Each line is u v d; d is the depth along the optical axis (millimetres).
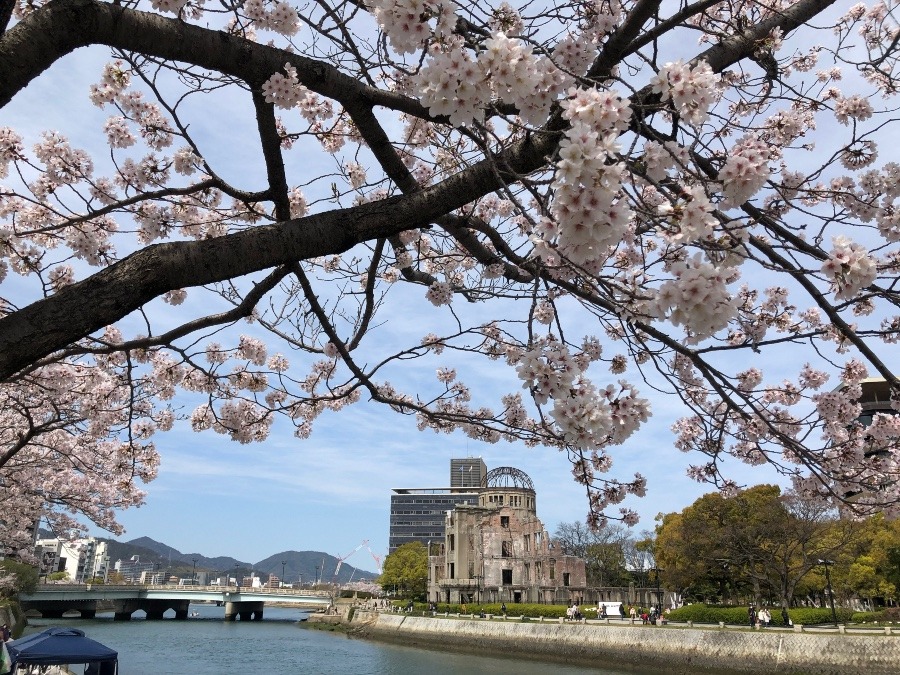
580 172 2328
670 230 2646
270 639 58625
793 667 26609
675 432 8031
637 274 5406
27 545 19125
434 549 80188
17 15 5078
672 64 2869
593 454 5723
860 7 6078
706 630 31438
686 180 3150
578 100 2486
